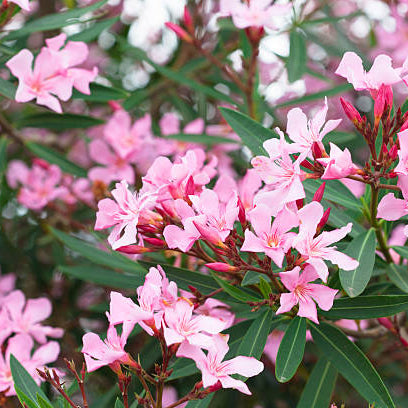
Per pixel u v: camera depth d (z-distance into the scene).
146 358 1.37
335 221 1.27
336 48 1.60
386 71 1.18
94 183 1.56
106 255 1.45
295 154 1.25
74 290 1.65
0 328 1.37
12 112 1.74
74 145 1.76
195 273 1.25
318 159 1.17
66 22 1.39
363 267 1.21
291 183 1.17
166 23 1.48
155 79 1.75
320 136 1.18
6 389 1.30
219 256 1.23
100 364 1.16
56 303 1.65
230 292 1.21
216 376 1.15
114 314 1.15
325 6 1.64
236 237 1.19
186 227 1.17
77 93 1.41
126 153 1.55
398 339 1.34
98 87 1.42
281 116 1.73
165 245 1.22
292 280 1.16
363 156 1.65
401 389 1.64
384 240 1.26
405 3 1.69
